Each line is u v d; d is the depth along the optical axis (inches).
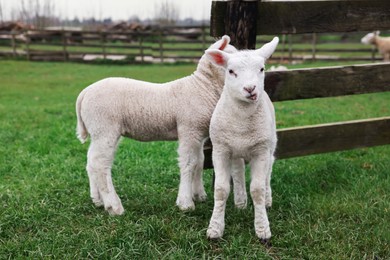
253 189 147.4
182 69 730.2
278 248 145.8
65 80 620.7
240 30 170.9
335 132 206.4
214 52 140.6
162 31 860.6
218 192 147.2
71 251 141.7
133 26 1245.1
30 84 586.6
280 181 202.2
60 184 198.2
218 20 172.7
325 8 181.6
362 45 1044.5
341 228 154.9
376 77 198.7
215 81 164.9
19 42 987.3
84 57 890.7
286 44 1026.7
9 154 249.0
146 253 140.1
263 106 143.0
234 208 172.2
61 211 169.6
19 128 315.6
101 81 165.5
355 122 208.8
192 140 165.0
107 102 160.6
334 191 188.9
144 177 211.8
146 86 166.2
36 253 139.7
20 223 158.2
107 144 163.0
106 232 151.0
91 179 172.6
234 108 140.5
